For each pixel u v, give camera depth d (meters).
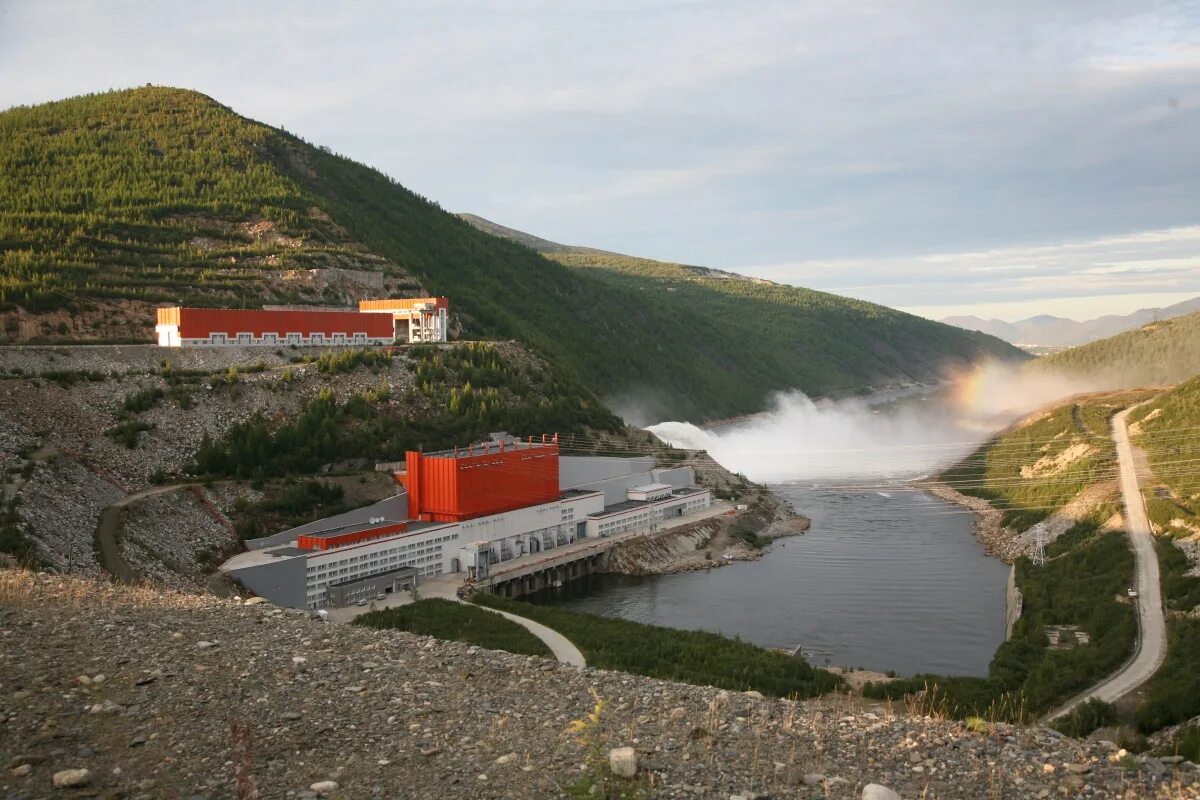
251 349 157.25
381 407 150.38
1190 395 184.12
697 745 24.22
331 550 106.06
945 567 140.75
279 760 21.56
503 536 136.50
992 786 21.84
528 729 25.05
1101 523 129.12
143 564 90.88
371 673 29.42
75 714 22.70
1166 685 68.31
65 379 127.31
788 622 111.88
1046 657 80.81
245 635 32.41
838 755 23.89
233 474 122.62
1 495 89.94
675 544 160.38
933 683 71.50
